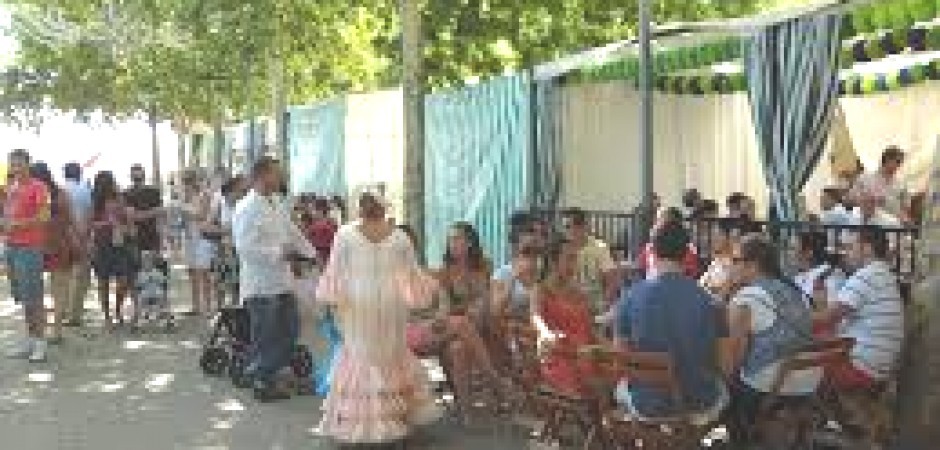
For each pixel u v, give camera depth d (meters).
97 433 8.45
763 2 18.98
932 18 8.88
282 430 8.53
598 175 14.40
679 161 14.76
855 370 7.16
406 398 8.14
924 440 6.94
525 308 8.44
